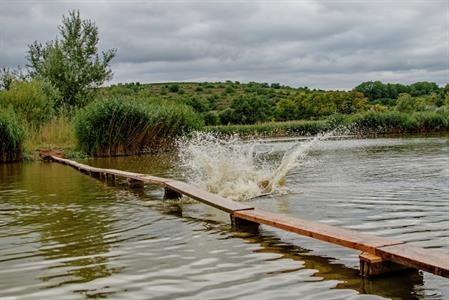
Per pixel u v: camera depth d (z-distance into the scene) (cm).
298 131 4209
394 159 1553
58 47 4188
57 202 925
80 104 4088
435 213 693
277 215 638
